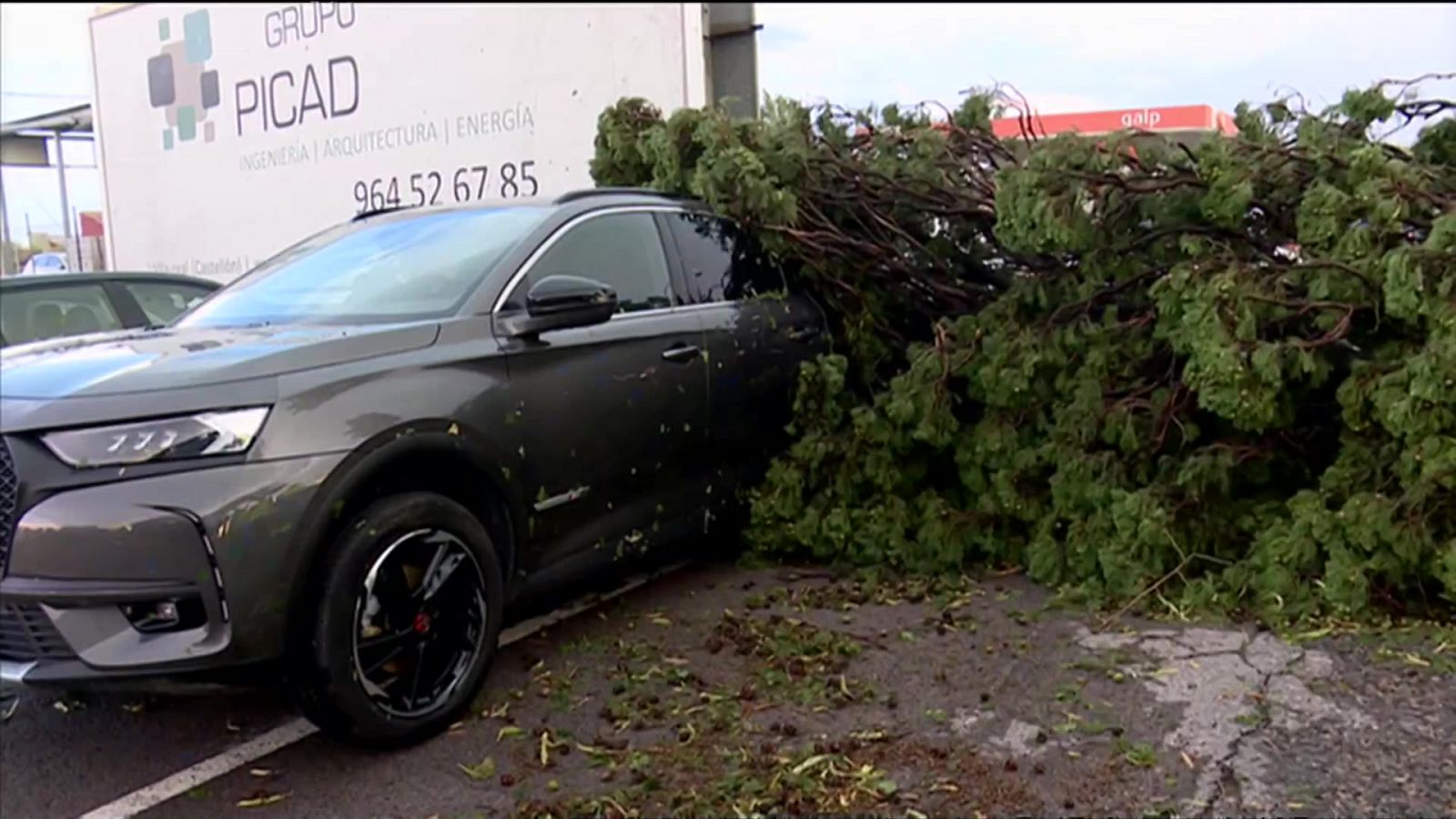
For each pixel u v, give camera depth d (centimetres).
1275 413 394
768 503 475
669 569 493
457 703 336
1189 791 281
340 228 483
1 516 281
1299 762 293
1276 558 399
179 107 1058
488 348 358
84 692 283
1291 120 454
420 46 859
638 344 417
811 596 446
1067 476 441
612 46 753
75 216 1502
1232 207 417
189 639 281
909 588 452
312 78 932
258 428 292
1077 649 378
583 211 427
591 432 392
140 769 322
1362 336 412
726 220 499
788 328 500
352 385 316
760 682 360
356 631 305
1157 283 418
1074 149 434
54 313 695
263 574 286
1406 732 306
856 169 522
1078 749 306
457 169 850
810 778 294
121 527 274
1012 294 476
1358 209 396
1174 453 445
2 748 339
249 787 308
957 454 482
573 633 412
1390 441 398
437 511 328
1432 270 355
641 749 317
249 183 1010
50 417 280
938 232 545
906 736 318
